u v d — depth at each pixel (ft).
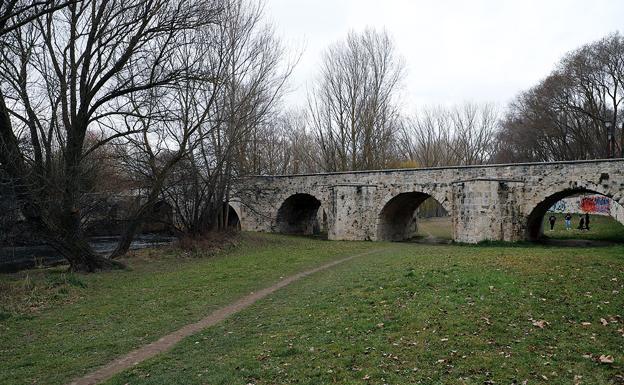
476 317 26.43
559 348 21.90
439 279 36.27
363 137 122.01
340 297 33.68
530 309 27.66
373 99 121.90
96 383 20.77
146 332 28.78
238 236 84.07
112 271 52.65
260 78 79.92
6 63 45.19
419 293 32.58
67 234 51.13
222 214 87.61
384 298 32.09
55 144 53.72
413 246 78.07
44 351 25.52
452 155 183.21
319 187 103.55
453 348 22.25
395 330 25.26
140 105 51.72
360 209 94.89
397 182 90.94
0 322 31.42
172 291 41.27
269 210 112.37
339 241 92.73
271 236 97.40
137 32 51.19
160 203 78.38
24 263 67.67
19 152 45.60
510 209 76.84
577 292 31.09
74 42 48.62
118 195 70.90
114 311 34.37
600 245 72.59
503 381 18.71
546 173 74.23
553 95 135.74
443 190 84.99
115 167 71.00
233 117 75.10
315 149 155.33
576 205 137.59
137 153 67.21
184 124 64.13
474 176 81.46
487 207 76.84
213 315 32.65
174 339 27.12
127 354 24.70
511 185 77.05
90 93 50.29
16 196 46.88
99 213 70.18
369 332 25.18
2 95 44.32
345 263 56.59
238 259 63.26
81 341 27.20
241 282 45.09
